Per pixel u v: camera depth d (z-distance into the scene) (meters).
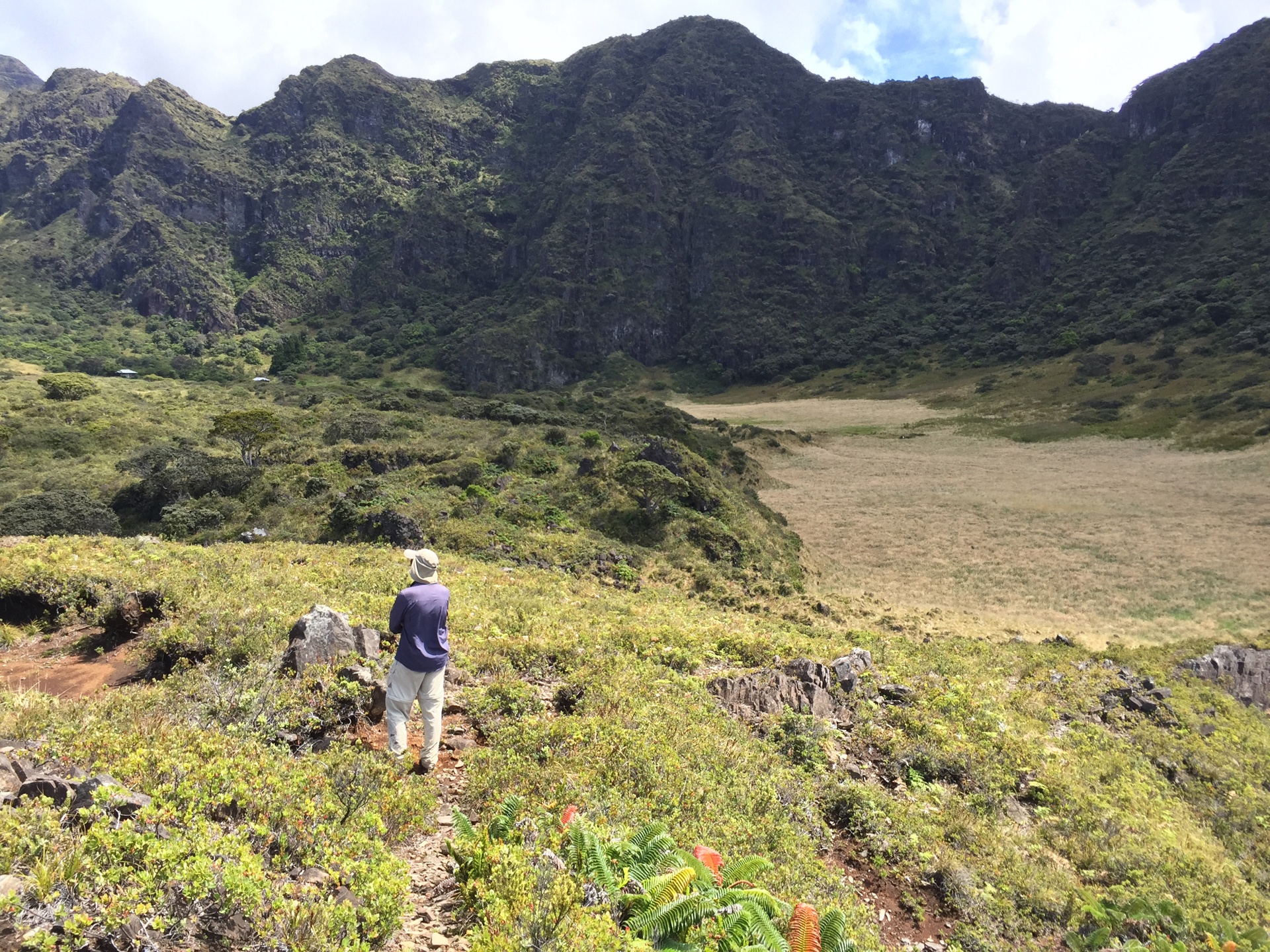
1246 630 28.28
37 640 9.59
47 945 2.58
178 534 32.50
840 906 5.75
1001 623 28.55
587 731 6.97
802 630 18.77
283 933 3.08
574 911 3.43
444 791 5.68
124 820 3.52
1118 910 7.12
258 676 6.68
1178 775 13.34
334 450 39.84
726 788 6.95
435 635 5.85
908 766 9.58
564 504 31.23
